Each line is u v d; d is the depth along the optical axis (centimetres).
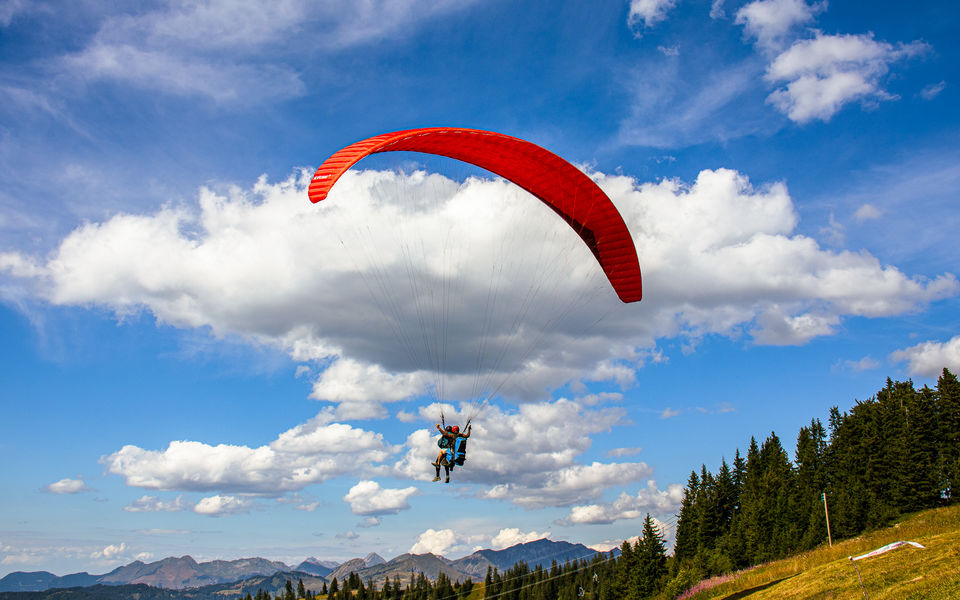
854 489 5431
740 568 5694
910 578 2191
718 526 6938
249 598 15350
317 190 1828
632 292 2477
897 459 5672
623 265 2403
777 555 5444
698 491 7469
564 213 2383
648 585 6450
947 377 6125
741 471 8031
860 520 5100
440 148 2186
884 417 6444
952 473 5391
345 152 1912
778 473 7238
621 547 7112
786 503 6159
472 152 2183
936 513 4853
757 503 6028
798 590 2580
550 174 2159
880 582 2252
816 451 7500
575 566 9525
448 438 2011
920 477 5353
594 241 2384
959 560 2202
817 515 5406
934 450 5822
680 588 5647
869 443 6094
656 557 6581
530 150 2053
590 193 2145
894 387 7594
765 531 5697
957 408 5931
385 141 1934
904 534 3397
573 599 8662
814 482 6931
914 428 5844
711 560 6050
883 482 5819
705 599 3666
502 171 2283
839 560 2914
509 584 11594
